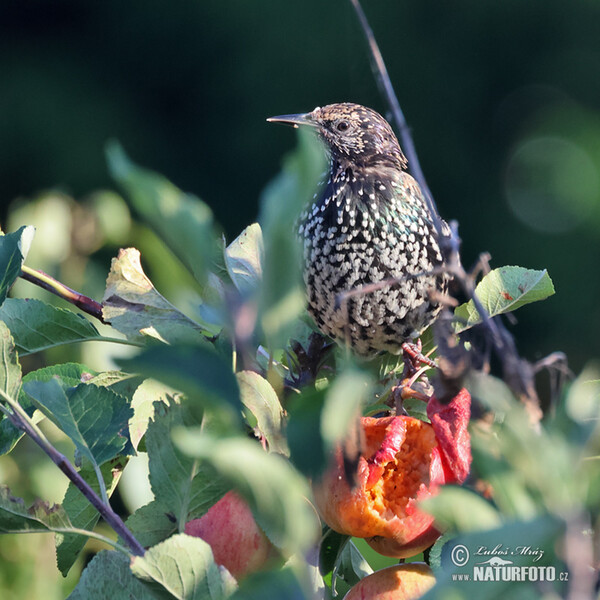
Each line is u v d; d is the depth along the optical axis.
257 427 4.98
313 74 9.11
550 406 4.03
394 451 5.26
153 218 3.15
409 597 5.27
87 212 5.59
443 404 5.23
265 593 3.70
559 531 3.39
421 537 5.26
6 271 5.29
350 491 5.26
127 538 4.90
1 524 5.16
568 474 3.50
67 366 5.33
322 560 5.30
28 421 5.09
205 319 3.53
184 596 4.33
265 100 9.25
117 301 5.33
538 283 5.34
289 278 3.16
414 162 5.21
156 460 4.94
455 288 5.51
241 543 5.26
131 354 3.44
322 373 5.35
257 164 9.27
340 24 9.09
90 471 5.30
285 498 3.21
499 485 3.53
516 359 4.11
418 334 5.45
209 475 4.94
